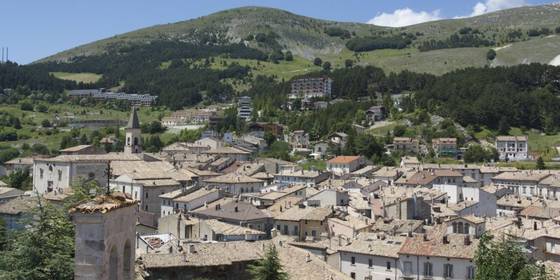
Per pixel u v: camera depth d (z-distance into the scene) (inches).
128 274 1322.6
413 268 3949.3
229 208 5413.4
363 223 5201.8
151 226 5093.5
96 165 7544.3
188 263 2842.0
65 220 1913.1
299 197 6589.6
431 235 4170.8
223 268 2910.9
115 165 7770.7
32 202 2871.6
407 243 4074.8
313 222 5078.7
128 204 1296.8
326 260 4220.0
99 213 1181.1
